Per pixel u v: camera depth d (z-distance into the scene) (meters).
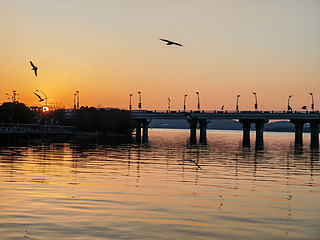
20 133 123.19
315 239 26.97
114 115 199.50
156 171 58.50
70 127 174.62
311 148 134.88
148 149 110.19
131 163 69.38
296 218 32.09
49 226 28.09
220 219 31.08
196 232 27.64
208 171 60.09
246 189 44.62
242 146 139.62
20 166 60.03
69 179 48.44
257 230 28.53
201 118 182.50
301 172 61.81
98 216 30.84
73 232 26.98
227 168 64.94
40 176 50.22
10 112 185.50
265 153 104.62
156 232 27.41
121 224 28.95
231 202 37.19
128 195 39.06
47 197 36.94
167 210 33.34
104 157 80.00
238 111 178.62
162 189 43.00
